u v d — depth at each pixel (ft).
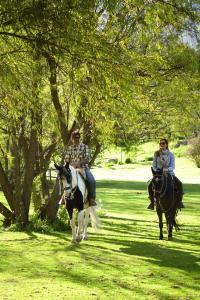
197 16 29.40
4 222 67.46
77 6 23.79
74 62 26.99
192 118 70.18
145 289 33.27
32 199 78.23
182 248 51.01
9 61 28.19
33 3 22.93
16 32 25.08
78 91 31.17
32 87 31.45
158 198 55.47
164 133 75.61
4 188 66.44
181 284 34.99
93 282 35.12
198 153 260.21
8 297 30.63
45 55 26.89
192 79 46.24
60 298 30.48
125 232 64.44
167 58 43.01
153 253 47.62
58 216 67.97
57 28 23.90
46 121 59.62
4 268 39.81
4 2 22.76
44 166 75.10
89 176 53.31
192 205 111.65
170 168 57.21
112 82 27.14
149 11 28.45
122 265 41.39
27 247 50.52
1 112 59.26
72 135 52.75
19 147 70.28
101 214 88.12
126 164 301.22
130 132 70.74
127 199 128.98
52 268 39.86
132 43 39.63
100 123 41.06
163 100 61.52
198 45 39.81
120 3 28.86
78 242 53.36
